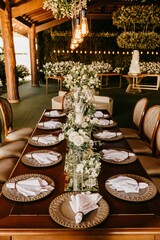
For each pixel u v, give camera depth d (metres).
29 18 10.17
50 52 13.82
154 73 10.52
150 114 3.04
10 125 3.43
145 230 1.21
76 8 4.90
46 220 1.28
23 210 1.37
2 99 3.27
